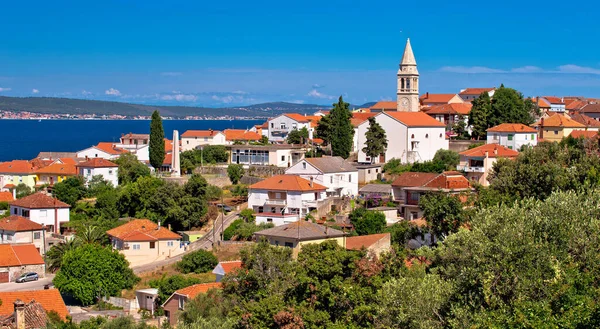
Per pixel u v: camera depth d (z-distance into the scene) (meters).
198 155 162.00
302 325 57.44
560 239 51.41
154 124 162.38
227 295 66.38
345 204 118.06
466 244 53.72
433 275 55.47
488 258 51.09
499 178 81.38
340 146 146.50
